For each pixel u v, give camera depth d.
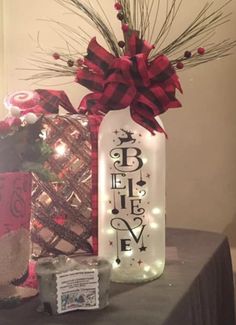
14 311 0.68
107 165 0.80
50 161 0.87
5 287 0.71
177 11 1.42
